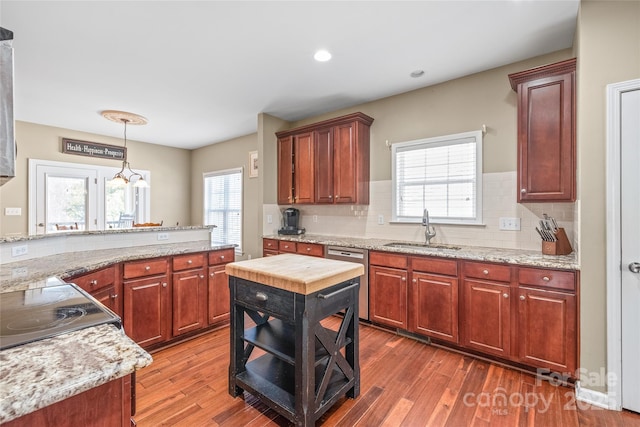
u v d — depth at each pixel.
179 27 2.27
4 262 2.06
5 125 1.17
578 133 2.03
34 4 1.98
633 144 1.84
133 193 5.77
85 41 2.45
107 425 0.73
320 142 3.91
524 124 2.41
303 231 4.32
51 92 3.48
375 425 1.74
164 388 2.09
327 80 3.21
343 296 1.87
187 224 6.59
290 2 2.01
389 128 3.64
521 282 2.26
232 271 1.91
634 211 1.84
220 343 2.80
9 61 1.18
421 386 2.12
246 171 5.48
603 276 1.92
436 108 3.28
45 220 4.73
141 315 2.53
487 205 2.96
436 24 2.26
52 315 1.08
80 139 5.11
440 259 2.64
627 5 1.85
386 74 3.06
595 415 1.83
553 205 2.63
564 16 2.16
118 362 0.74
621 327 1.88
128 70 2.96
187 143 6.09
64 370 0.69
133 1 1.97
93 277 2.11
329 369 1.76
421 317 2.75
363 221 3.86
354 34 2.38
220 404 1.92
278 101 3.81
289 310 1.66
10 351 0.79
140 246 3.07
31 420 0.63
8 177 1.22
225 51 2.62
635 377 1.85
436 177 3.28
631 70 1.84
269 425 1.75
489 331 2.40
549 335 2.14
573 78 2.22
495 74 2.93
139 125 4.82
